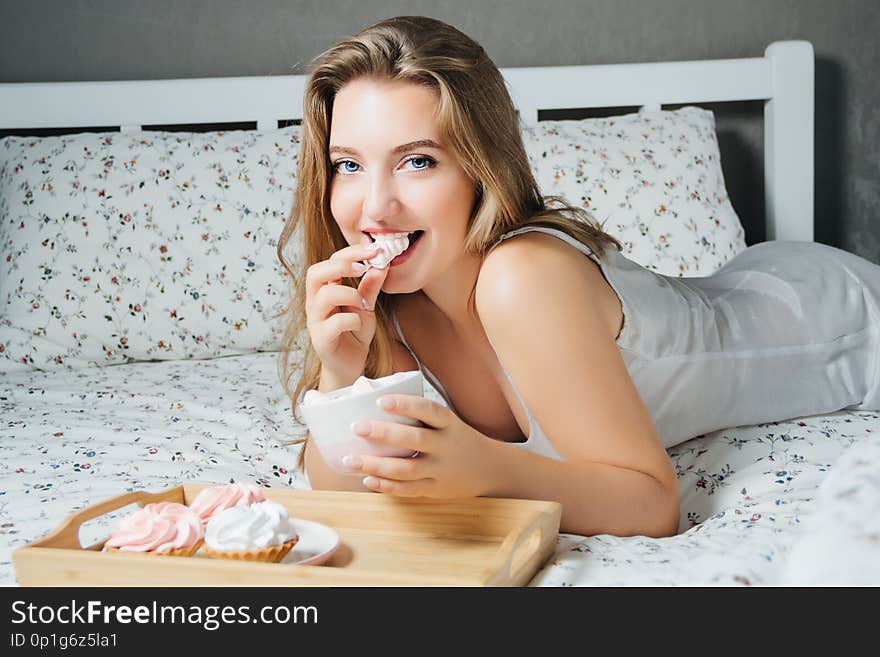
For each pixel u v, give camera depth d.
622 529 0.94
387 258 0.96
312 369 1.18
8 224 2.04
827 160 2.55
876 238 2.58
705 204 2.15
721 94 2.38
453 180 0.98
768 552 0.79
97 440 1.42
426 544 0.86
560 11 2.45
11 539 0.99
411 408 0.78
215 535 0.79
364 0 2.43
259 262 2.03
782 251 1.52
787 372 1.33
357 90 0.97
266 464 1.33
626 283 1.14
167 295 1.99
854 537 0.55
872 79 2.53
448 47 0.99
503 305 0.99
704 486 1.15
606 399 0.96
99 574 0.75
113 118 2.29
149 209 2.03
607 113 2.50
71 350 1.96
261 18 2.42
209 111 2.31
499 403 1.26
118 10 2.40
